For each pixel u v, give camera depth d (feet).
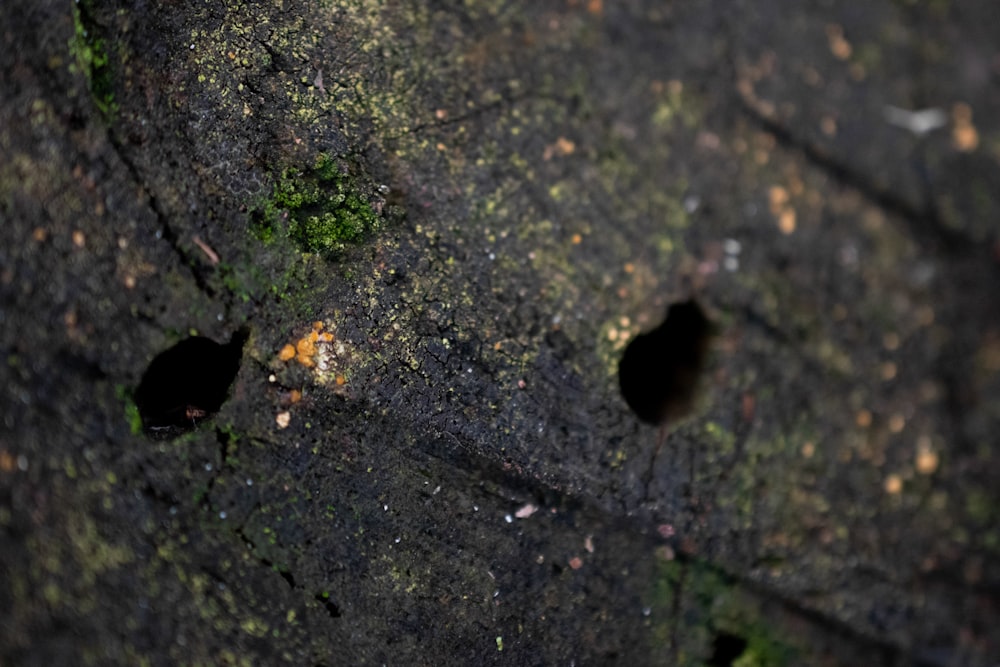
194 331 0.51
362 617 0.51
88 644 0.52
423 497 0.51
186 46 0.50
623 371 0.54
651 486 0.53
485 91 0.53
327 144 0.51
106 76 0.50
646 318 0.54
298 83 0.51
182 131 0.50
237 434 0.51
